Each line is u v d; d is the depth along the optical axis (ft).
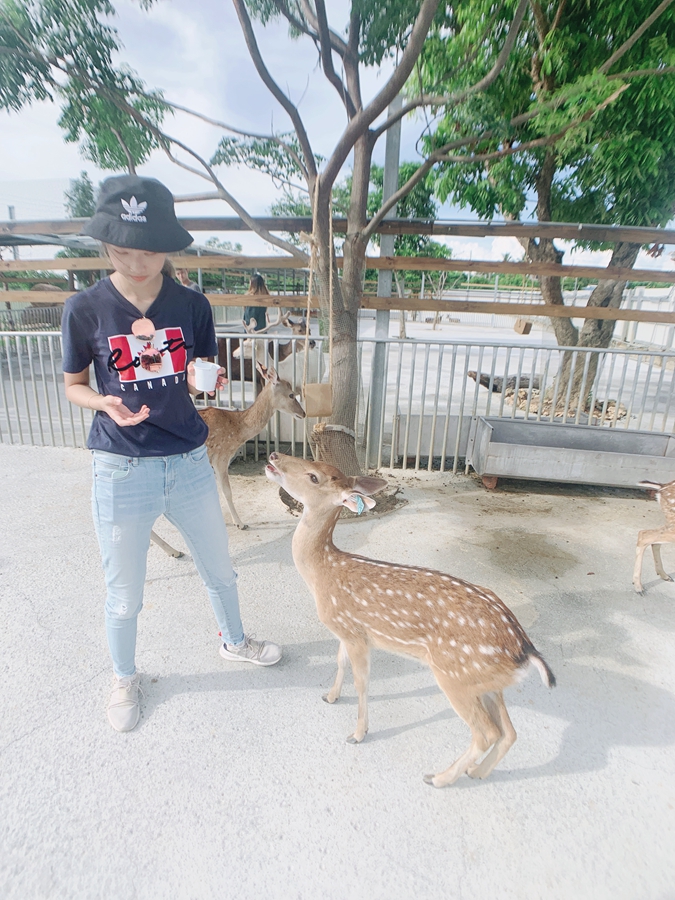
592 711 8.33
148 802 6.57
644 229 18.07
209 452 13.50
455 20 18.11
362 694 7.44
